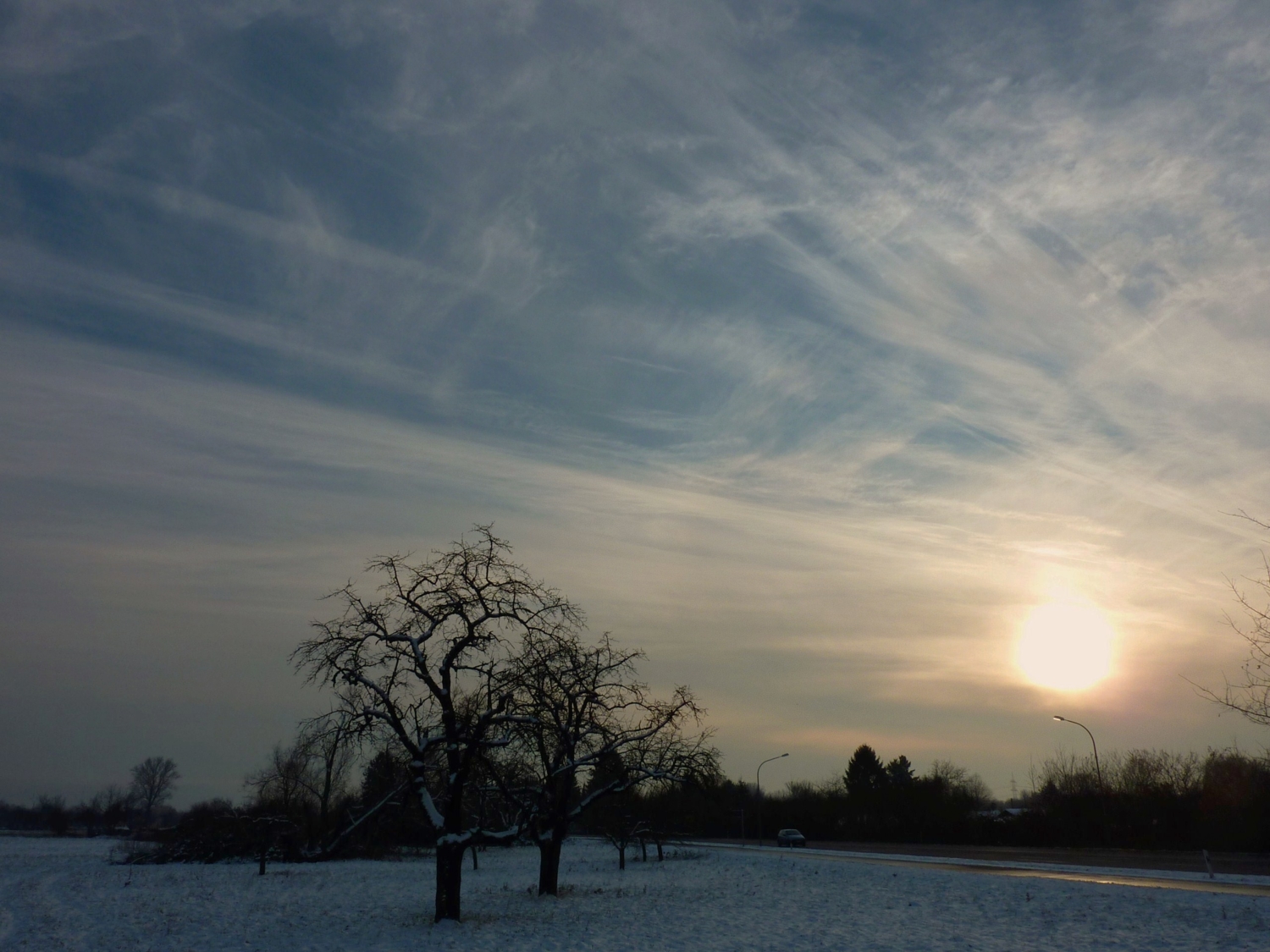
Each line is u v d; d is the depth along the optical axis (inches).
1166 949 833.5
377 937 1010.7
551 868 1435.8
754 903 1331.2
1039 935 954.1
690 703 1419.8
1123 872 1670.8
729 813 4500.5
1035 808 3577.8
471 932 1024.2
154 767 6545.3
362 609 1112.2
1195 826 2596.0
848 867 2055.9
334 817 2787.9
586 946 933.8
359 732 1120.2
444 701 1114.1
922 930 1015.6
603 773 1547.7
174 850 2632.9
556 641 1201.4
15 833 5664.4
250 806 2797.7
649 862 2534.5
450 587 1128.2
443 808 1318.9
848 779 5428.2
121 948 968.3
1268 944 824.3
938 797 4060.0
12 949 972.6
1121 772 3400.6
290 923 1150.3
